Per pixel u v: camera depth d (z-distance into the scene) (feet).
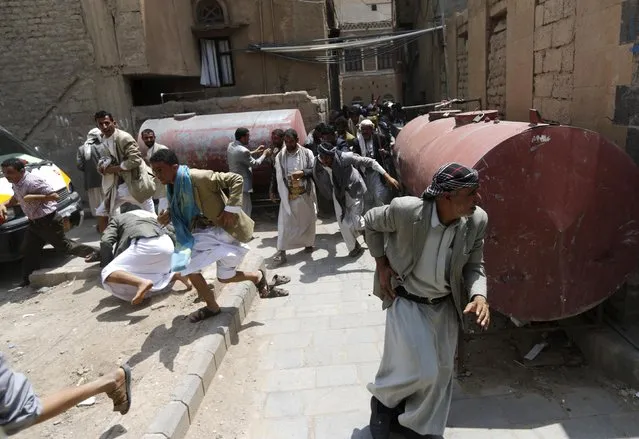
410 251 8.47
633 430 9.59
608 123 13.41
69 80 30.99
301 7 39.01
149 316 14.97
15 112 31.42
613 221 10.64
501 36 25.14
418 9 61.77
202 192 12.92
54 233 19.11
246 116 27.91
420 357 8.43
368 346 13.38
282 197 20.35
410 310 8.85
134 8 29.94
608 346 11.30
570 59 16.03
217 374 12.28
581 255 10.76
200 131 27.07
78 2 29.96
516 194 10.43
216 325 13.79
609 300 12.41
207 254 13.32
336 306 16.12
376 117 34.17
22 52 30.71
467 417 10.25
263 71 40.01
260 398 11.28
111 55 30.50
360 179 20.07
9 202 19.72
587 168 10.35
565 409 10.34
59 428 10.11
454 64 37.96
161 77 36.19
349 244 20.47
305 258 21.27
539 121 10.56
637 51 11.91
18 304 17.53
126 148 18.66
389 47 56.70
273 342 13.91
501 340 13.09
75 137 31.68
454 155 12.10
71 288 18.47
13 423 6.52
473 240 8.37
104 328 14.51
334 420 10.37
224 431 10.19
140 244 15.89
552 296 10.94
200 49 39.47
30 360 13.28
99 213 19.90
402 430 9.66
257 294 17.42
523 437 9.58
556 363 12.02
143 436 9.26
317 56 40.16
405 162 18.08
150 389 10.94
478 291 8.38
